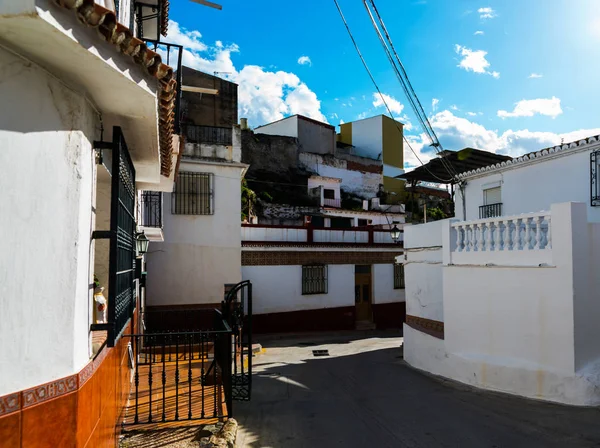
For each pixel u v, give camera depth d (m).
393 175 41.69
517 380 7.80
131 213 5.20
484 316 8.66
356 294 21.58
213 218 15.65
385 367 11.43
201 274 15.34
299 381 9.81
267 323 18.45
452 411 7.13
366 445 5.80
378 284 22.05
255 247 18.25
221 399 6.77
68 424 2.81
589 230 7.34
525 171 12.87
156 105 3.54
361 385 9.34
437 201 40.84
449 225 9.70
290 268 19.22
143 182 7.38
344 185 36.62
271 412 7.32
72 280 2.93
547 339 7.43
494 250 8.54
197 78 16.69
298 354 14.07
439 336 10.45
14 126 2.69
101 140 3.81
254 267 18.33
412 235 12.76
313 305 19.77
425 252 12.06
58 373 2.80
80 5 2.46
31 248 2.72
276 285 18.80
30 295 2.70
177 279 15.03
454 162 15.58
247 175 30.97
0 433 2.46
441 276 11.36
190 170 15.45
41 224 2.78
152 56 3.06
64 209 2.93
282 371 11.02
